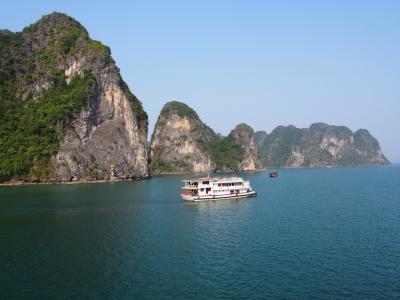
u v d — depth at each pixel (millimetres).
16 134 152875
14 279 38094
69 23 195500
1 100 161250
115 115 178625
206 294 34719
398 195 106125
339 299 33688
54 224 61750
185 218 68312
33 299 33938
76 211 74250
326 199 97188
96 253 46156
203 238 53719
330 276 38844
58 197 96750
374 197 101688
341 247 49031
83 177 157250
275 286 36438
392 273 39594
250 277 38656
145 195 102312
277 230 58844
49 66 176250
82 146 160625
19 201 88312
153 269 40875
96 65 174500
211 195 92562
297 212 75500
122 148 175625
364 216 70750
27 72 175125
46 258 44125
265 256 45312
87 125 163750
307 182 165125
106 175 166000
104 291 35438
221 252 46906
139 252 46688
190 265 42125
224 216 70688
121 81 187750
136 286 36500
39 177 147375
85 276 38875
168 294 34781
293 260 43812
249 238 53781
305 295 34500
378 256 45219
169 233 56500
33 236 53812
